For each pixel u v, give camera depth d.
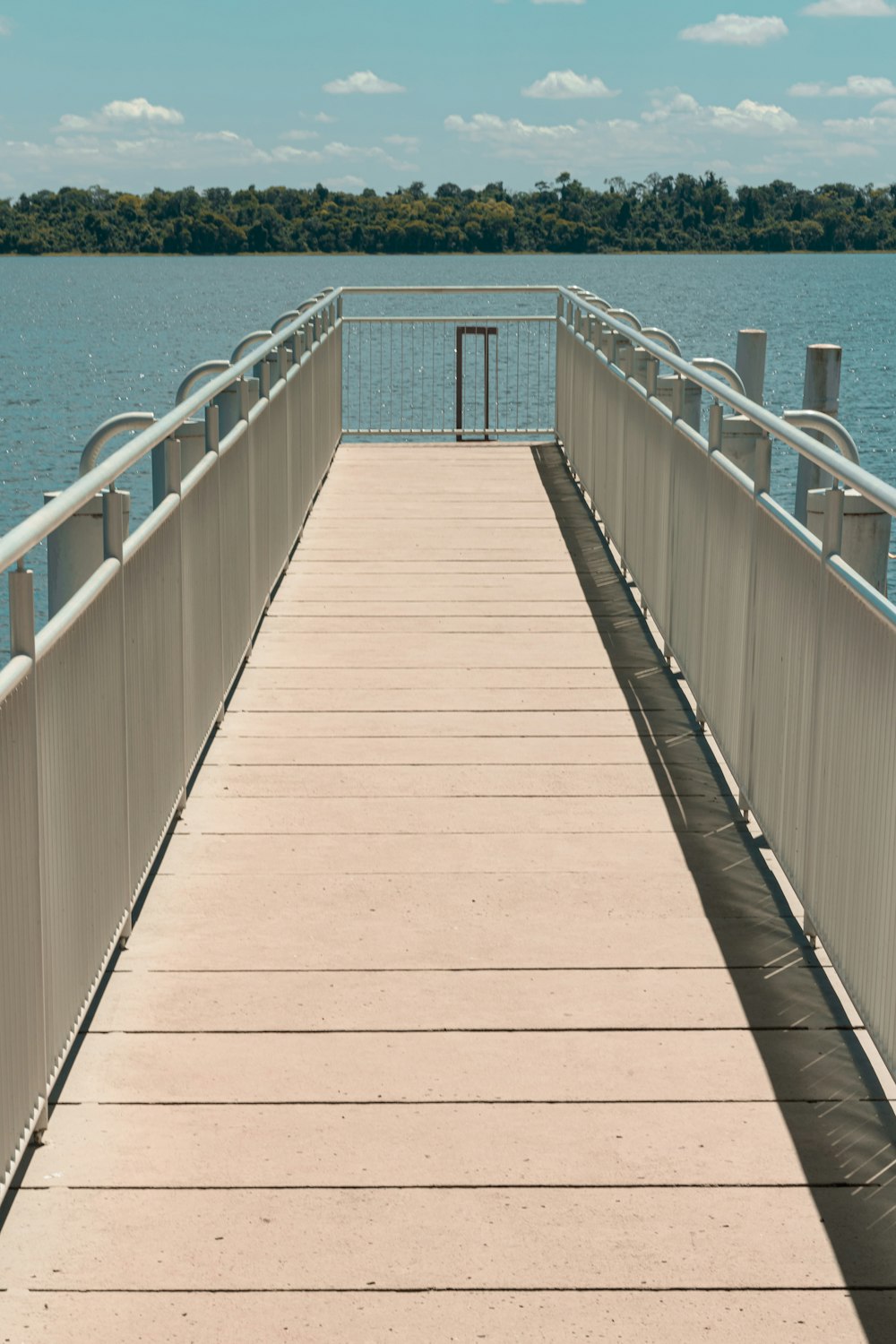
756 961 4.01
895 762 3.17
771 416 4.30
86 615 3.50
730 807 5.09
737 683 4.95
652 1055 3.55
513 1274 2.79
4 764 2.79
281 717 5.99
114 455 3.72
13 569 2.91
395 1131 3.24
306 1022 3.69
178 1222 2.93
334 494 10.71
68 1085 3.41
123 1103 3.34
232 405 6.95
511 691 6.33
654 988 3.87
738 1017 3.73
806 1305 2.72
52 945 3.19
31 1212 2.96
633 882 4.50
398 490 10.86
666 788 5.27
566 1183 3.06
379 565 8.56
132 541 4.02
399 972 3.94
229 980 3.89
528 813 5.03
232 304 132.00
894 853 3.17
